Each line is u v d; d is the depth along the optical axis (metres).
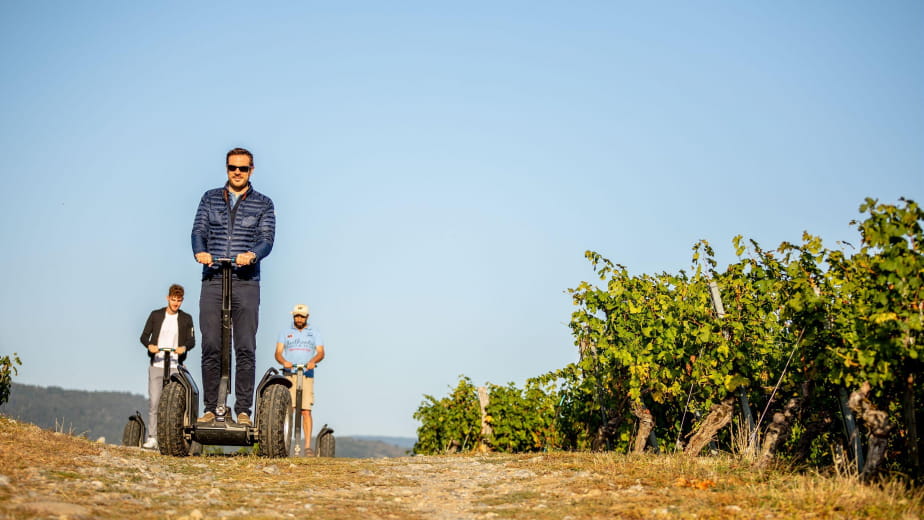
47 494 5.59
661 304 10.08
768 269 9.13
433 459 10.03
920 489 6.28
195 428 8.40
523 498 6.70
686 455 8.70
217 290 8.33
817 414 8.10
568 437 13.27
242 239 8.40
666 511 5.76
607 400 11.58
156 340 11.20
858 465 7.54
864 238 7.14
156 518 5.20
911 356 6.45
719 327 9.46
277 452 8.67
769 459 7.78
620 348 10.52
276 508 5.96
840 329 7.59
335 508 6.12
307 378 11.80
